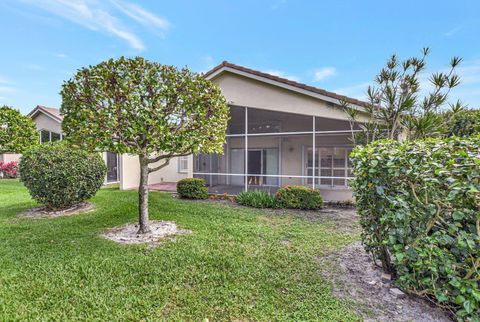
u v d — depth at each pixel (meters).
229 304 3.24
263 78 10.67
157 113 5.16
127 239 5.57
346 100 8.95
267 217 7.79
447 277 2.98
